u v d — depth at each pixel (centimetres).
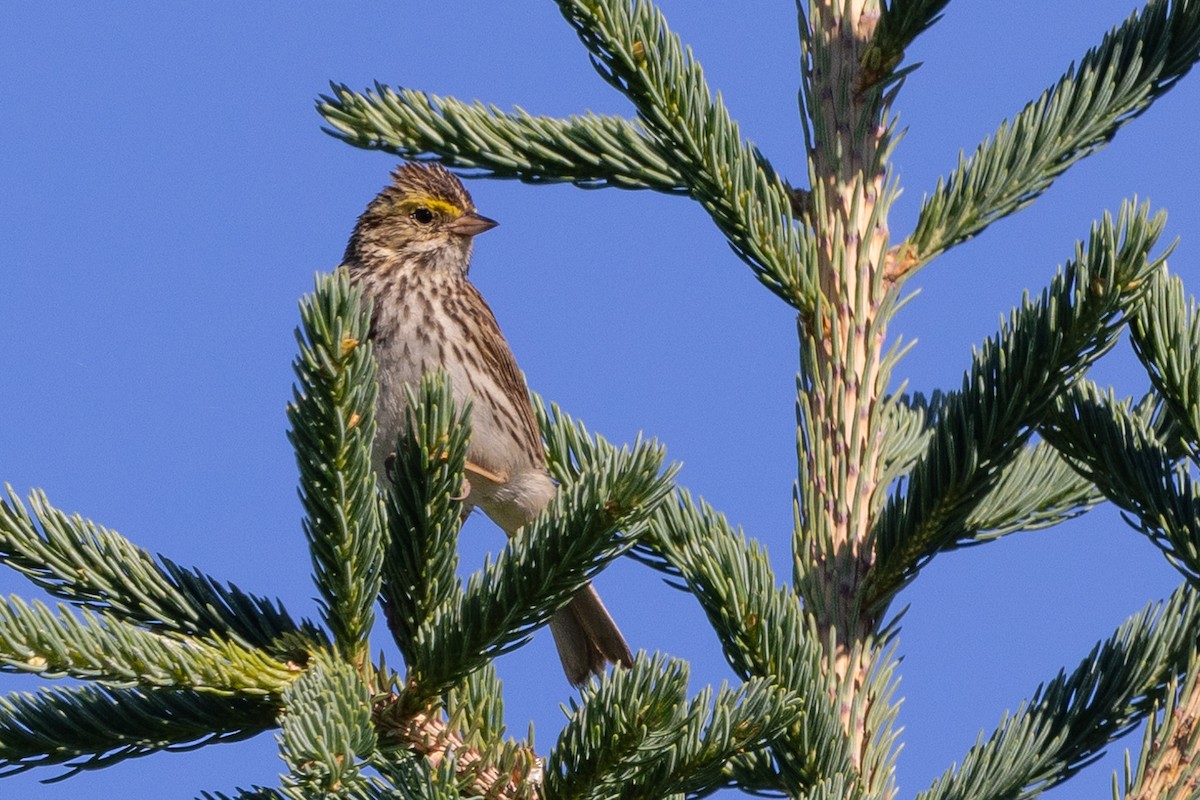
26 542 629
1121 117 781
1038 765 684
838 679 708
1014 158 775
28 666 555
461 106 762
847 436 750
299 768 485
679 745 570
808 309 771
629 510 575
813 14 802
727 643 685
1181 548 729
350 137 752
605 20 740
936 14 766
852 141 784
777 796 740
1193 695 671
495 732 653
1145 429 786
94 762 607
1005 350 704
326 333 556
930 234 777
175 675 581
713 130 757
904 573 733
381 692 625
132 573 640
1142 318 731
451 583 630
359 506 590
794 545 746
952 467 714
